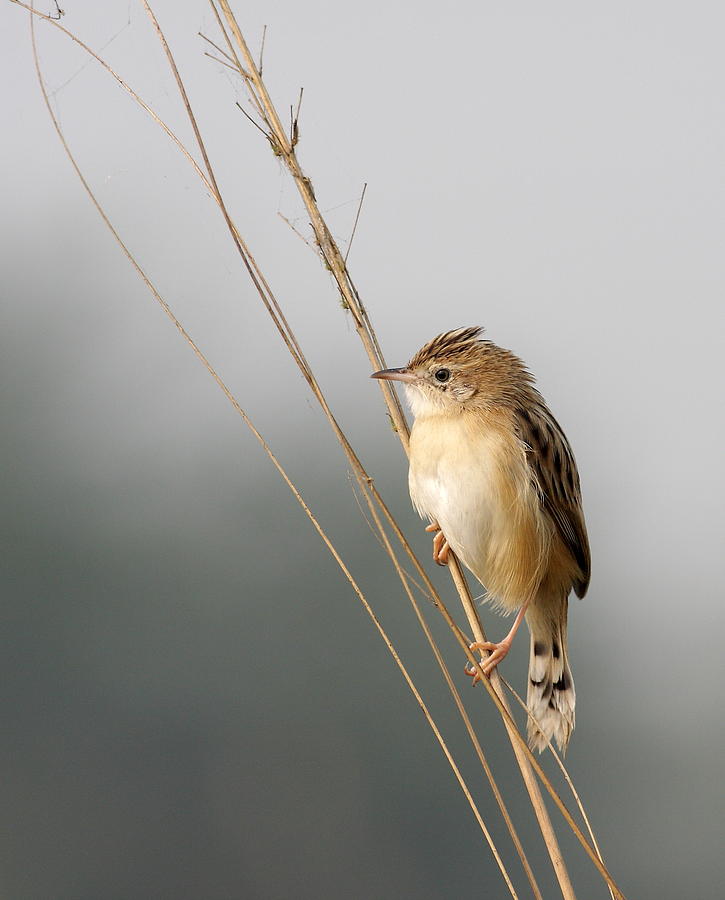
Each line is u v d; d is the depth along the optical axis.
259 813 16.41
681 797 18.30
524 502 6.48
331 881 15.91
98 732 17.23
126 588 17.72
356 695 16.58
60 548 17.86
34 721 17.31
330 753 16.41
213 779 16.66
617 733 19.05
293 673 16.70
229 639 17.27
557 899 15.73
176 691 17.02
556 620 6.88
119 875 16.53
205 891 16.30
